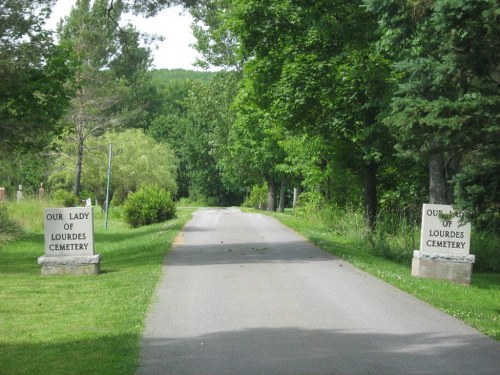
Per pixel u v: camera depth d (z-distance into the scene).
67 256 15.63
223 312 10.46
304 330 9.20
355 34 21.05
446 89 10.88
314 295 12.06
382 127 22.08
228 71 60.16
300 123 24.97
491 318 10.48
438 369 7.26
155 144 62.28
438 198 19.98
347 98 23.39
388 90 20.98
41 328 9.51
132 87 82.56
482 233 10.99
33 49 22.33
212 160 94.88
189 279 14.06
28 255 23.09
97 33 47.94
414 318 10.09
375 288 12.93
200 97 63.03
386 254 21.69
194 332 9.07
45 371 7.14
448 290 14.16
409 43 15.18
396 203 28.72
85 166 53.56
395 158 24.64
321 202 34.59
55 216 15.69
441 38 10.62
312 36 23.95
